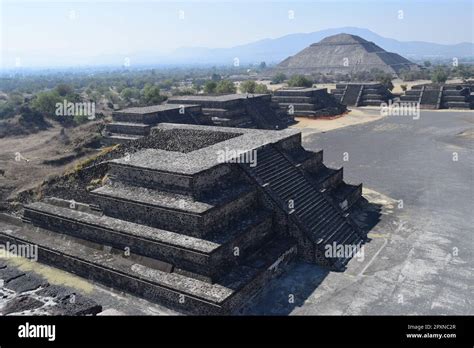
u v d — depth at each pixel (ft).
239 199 71.41
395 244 79.82
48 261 76.59
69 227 78.02
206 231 64.34
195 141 92.73
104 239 72.43
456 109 265.54
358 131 202.08
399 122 223.71
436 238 81.87
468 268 69.77
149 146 92.58
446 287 64.13
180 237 64.64
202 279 61.00
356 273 69.56
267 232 74.38
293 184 83.97
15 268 71.92
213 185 71.36
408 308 59.00
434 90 283.18
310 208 81.10
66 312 53.93
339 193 97.19
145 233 67.15
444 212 95.35
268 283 67.00
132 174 74.08
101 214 76.23
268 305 61.26
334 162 142.20
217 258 61.41
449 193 108.06
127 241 69.15
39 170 133.18
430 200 103.50
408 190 111.45
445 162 138.41
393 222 90.74
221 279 61.41
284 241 74.18
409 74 495.82
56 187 88.74
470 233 83.66
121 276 65.77
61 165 139.44
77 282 70.18
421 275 67.92
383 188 113.80
